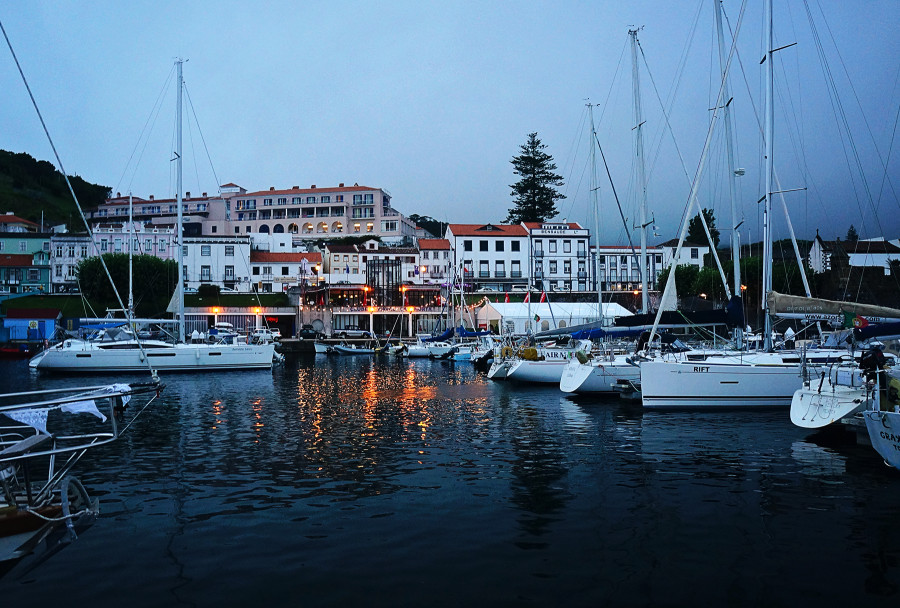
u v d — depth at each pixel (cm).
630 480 1381
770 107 2331
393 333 8338
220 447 1753
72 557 959
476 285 9744
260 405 2644
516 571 902
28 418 1049
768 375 2283
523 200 12038
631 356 2775
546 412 2409
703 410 2280
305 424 2150
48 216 15700
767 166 2328
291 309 7919
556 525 1092
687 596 827
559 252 9900
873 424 1391
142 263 7581
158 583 868
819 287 4981
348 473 1459
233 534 1052
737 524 1090
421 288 8506
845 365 1994
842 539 1017
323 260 8894
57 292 8912
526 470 1481
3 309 7394
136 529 1077
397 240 12306
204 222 12531
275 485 1355
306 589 848
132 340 4188
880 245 5488
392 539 1027
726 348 2777
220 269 9319
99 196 18725
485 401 2758
